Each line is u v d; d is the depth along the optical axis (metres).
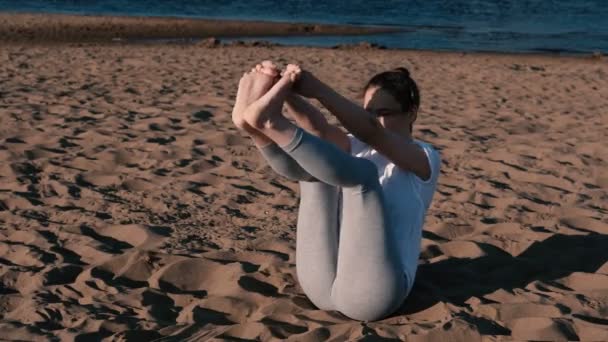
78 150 5.95
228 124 7.12
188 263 3.54
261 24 23.20
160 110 7.76
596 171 5.71
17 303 3.18
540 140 6.81
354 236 2.75
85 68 11.19
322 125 2.87
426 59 14.52
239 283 3.36
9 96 8.38
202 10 29.06
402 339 2.77
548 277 3.50
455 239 4.09
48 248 3.80
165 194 4.85
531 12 29.69
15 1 29.25
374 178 2.68
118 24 21.53
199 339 2.85
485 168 5.75
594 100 9.38
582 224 4.36
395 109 2.90
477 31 22.84
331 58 13.98
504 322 2.96
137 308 3.15
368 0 34.31
